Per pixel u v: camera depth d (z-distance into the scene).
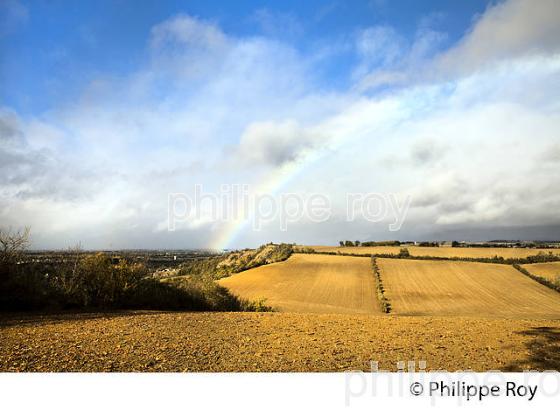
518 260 66.62
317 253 79.94
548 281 52.38
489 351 9.20
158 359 8.20
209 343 9.84
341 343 10.20
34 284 15.46
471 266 63.62
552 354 8.83
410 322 14.25
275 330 12.09
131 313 15.02
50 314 13.67
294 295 48.16
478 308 41.16
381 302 43.84
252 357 8.67
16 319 12.05
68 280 16.91
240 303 24.44
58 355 8.05
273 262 72.00
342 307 40.88
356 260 70.25
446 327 12.78
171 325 12.20
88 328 10.93
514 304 43.34
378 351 9.35
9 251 15.52
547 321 14.65
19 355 7.90
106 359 8.01
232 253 100.06
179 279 23.00
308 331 11.97
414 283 54.94
